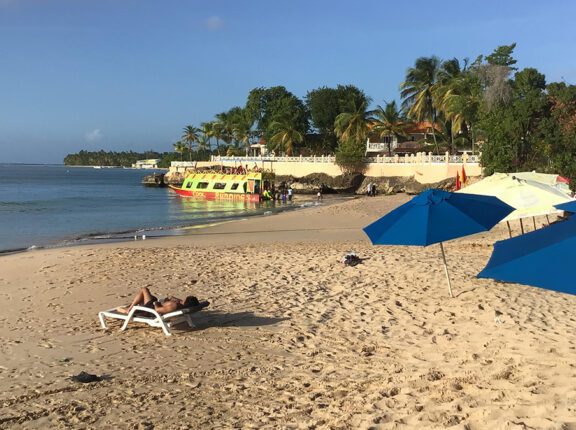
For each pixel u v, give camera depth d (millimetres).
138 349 8547
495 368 6688
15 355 8336
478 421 5062
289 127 79000
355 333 9000
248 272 14609
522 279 3432
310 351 8195
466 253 16750
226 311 10734
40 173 198000
